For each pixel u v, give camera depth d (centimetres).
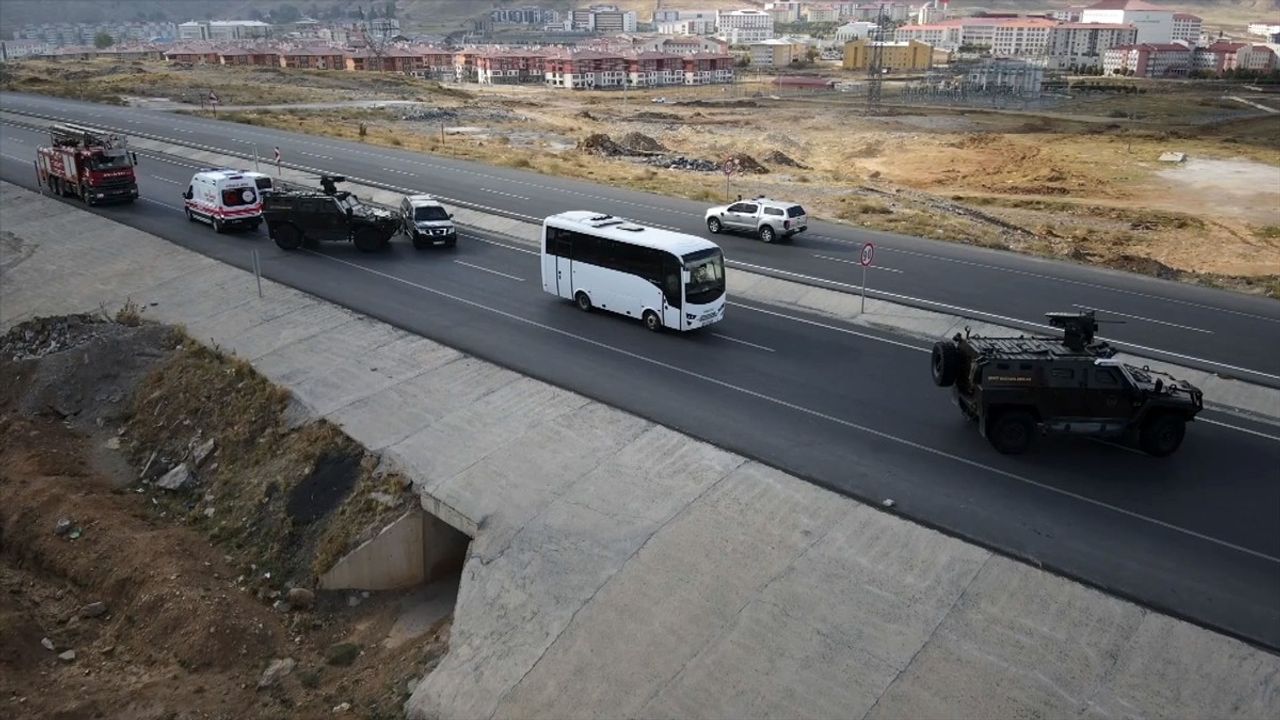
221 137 6619
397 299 3111
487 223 4288
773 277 3431
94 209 4391
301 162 5747
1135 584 1545
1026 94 16762
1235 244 5453
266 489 2127
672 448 2027
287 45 18700
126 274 3584
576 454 2039
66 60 16162
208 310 3114
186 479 2297
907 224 4619
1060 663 1403
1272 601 1504
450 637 1652
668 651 1512
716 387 2383
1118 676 1375
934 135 10694
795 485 1856
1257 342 2805
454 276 3425
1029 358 1983
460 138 7800
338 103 9994
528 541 1775
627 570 1672
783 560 1652
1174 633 1434
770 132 10712
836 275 3503
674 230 4247
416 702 1544
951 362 2141
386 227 3756
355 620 1836
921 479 1889
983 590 1547
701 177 6347
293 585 1897
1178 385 2156
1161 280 3566
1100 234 5494
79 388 2742
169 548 1988
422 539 1941
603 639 1553
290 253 3709
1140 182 7888
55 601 1898
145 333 2912
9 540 2091
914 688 1391
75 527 2080
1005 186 7669
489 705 1498
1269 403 2327
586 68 18888
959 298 3222
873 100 15362
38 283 3669
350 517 1959
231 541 2045
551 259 3058
